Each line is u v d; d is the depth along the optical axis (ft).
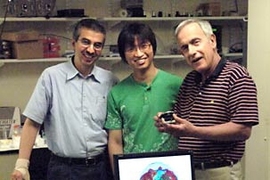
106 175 8.48
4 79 13.71
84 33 7.84
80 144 8.11
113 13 14.32
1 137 12.64
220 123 6.69
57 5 13.85
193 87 7.06
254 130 10.18
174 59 15.06
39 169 11.44
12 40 12.80
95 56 7.99
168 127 6.32
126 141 7.67
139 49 7.29
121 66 14.76
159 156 6.30
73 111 8.11
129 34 7.28
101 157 8.34
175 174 6.28
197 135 6.31
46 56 13.23
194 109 6.91
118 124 7.76
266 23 9.91
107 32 14.28
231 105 6.55
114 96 7.72
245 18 14.12
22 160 8.21
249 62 10.43
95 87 8.23
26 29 13.66
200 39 6.66
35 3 13.05
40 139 11.48
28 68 13.89
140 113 7.47
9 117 12.94
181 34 6.75
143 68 7.40
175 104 7.45
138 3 14.20
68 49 14.01
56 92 8.16
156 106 7.47
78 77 8.21
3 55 12.84
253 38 10.28
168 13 14.93
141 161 6.25
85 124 8.11
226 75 6.66
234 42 15.39
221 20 15.19
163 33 14.92
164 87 7.55
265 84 10.01
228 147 6.86
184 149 6.75
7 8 13.05
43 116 8.23
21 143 8.29
